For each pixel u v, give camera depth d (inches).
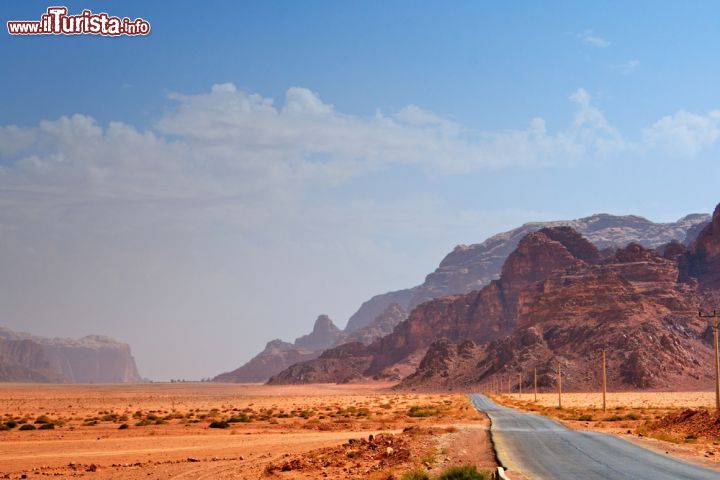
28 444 2637.8
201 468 1882.4
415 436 2346.2
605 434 2420.0
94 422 4055.1
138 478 1717.5
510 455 1760.6
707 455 1774.1
